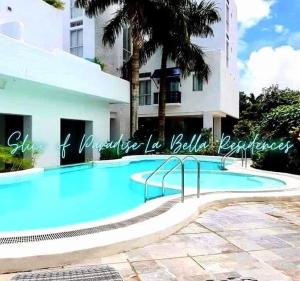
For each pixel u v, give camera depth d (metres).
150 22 17.81
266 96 30.88
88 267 3.05
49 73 12.50
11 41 10.64
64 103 15.39
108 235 3.91
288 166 12.09
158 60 22.98
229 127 30.41
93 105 17.88
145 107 23.56
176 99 22.33
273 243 4.06
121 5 18.08
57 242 3.66
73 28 21.72
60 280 2.41
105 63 22.14
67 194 8.89
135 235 3.93
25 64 11.27
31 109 13.33
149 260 3.50
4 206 7.44
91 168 14.42
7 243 3.64
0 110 11.80
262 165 12.95
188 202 5.89
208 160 17.19
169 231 4.36
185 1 18.34
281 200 6.76
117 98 17.62
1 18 13.28
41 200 8.10
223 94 22.39
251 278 3.06
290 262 3.45
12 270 3.20
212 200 6.19
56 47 16.98
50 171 12.52
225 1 24.77
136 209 5.34
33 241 3.71
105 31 18.48
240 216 5.43
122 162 15.70
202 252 3.73
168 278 3.06
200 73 20.28
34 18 15.28
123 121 23.23
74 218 6.47
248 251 3.77
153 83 23.33
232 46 28.62
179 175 12.01
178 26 17.86
